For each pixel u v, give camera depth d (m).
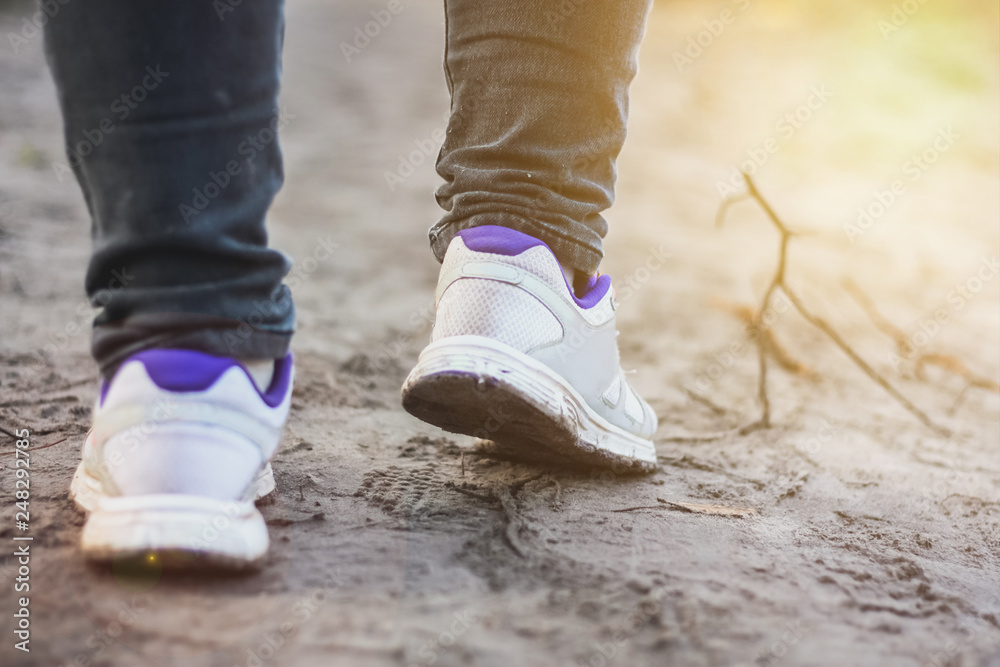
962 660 0.77
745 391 2.00
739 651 0.75
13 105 5.29
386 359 2.08
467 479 1.23
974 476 1.48
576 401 1.16
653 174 5.20
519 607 0.80
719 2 12.29
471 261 1.10
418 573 0.86
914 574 0.97
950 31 9.76
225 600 0.77
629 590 0.85
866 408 1.93
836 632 0.80
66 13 0.77
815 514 1.21
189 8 0.77
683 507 1.17
